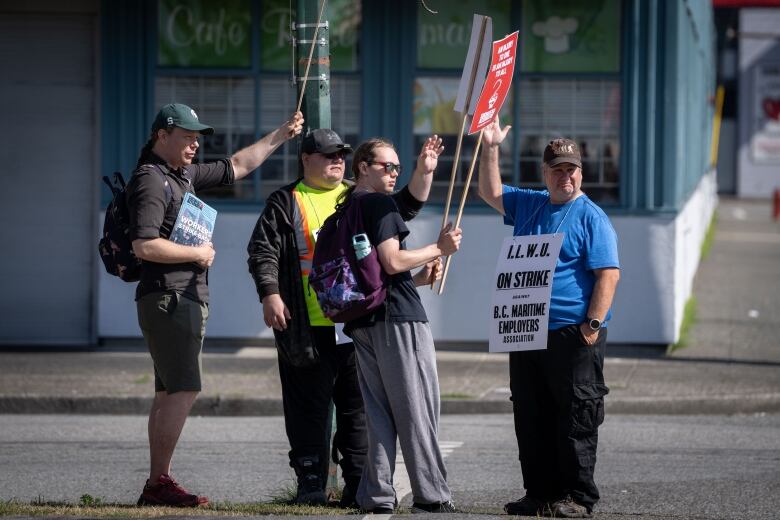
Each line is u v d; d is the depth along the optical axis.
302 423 26.45
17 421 41.16
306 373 26.33
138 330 53.31
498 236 52.50
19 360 50.28
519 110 52.84
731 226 138.62
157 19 52.84
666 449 36.56
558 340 24.45
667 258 52.03
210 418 42.44
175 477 32.16
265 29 53.09
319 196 26.38
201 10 52.88
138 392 43.50
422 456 23.58
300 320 25.78
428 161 25.39
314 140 26.23
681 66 55.16
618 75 52.38
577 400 24.41
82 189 53.56
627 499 29.55
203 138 53.25
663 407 43.50
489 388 45.34
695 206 84.69
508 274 24.66
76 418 41.88
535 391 25.23
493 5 52.75
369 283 23.02
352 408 26.67
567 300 24.45
